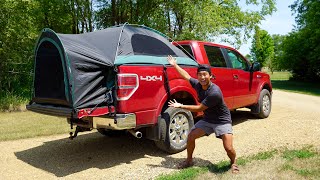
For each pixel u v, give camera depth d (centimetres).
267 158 521
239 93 782
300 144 611
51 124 877
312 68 3425
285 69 3806
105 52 521
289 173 448
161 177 455
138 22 1891
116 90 496
